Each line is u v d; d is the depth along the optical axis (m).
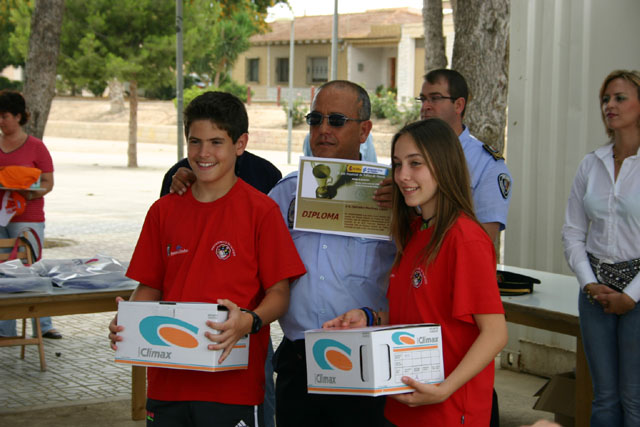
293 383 2.89
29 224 6.04
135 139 27.00
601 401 3.47
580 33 5.35
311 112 2.99
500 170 3.47
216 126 2.55
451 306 2.33
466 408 2.31
